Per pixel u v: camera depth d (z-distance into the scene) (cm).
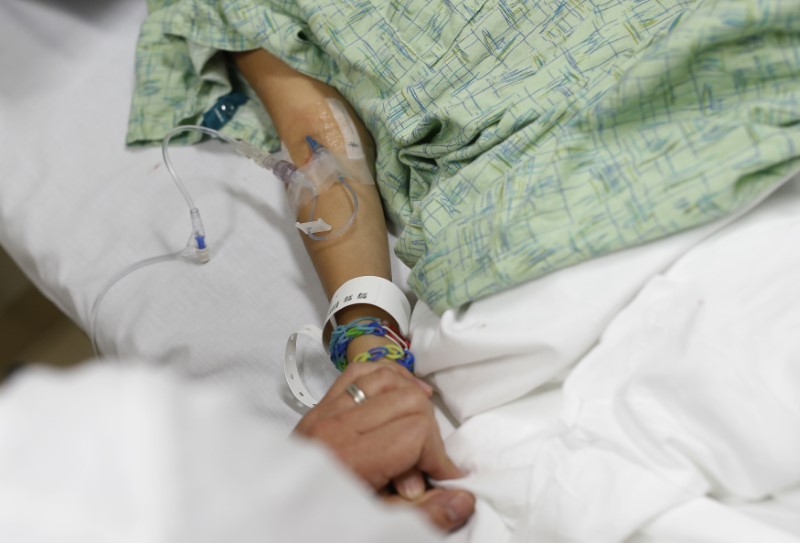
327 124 111
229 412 39
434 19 100
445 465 78
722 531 64
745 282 72
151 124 124
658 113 78
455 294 82
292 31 111
